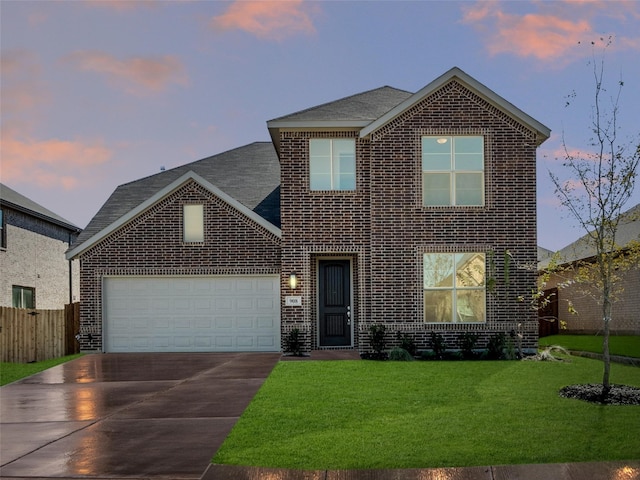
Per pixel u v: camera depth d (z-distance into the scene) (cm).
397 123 1789
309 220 1819
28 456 798
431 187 1794
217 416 1002
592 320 2525
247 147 2455
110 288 1936
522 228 1780
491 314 1759
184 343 1923
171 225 1930
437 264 1781
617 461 727
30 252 2808
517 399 1073
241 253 1919
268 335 1917
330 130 1827
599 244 1172
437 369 1428
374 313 1762
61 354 2006
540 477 691
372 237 1777
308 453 772
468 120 1788
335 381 1265
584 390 1118
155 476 710
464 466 721
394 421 920
